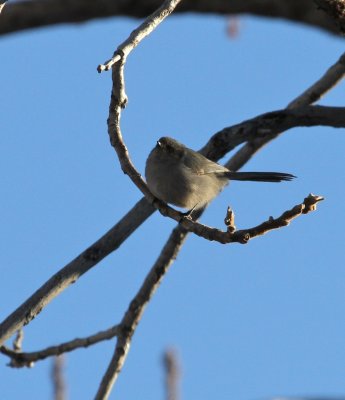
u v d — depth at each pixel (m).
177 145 12.12
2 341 10.65
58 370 11.68
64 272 11.01
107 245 11.25
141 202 11.52
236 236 8.06
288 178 11.75
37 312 10.80
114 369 12.02
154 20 9.10
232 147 12.49
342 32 11.59
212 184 12.20
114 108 9.32
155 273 12.28
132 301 12.27
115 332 12.10
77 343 12.08
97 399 11.98
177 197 12.01
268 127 12.31
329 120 12.27
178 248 12.34
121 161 9.27
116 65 8.99
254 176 11.84
